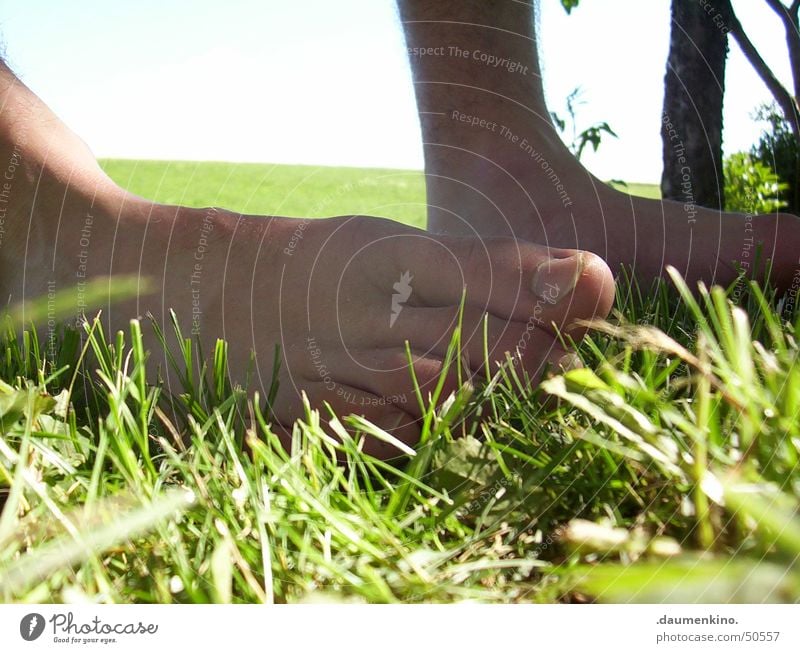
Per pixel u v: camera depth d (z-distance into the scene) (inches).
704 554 18.0
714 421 21.6
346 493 24.8
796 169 63.2
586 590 18.1
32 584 17.9
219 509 20.7
